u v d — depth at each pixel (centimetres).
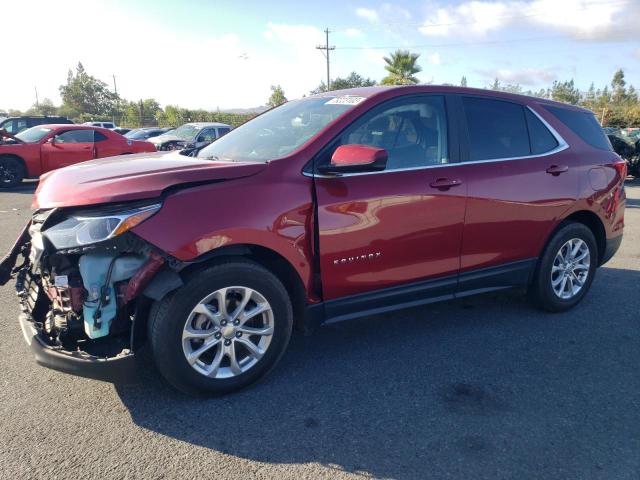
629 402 316
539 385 335
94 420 290
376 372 350
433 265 380
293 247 319
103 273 285
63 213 294
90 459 257
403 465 256
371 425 288
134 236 278
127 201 279
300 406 307
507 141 420
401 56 3475
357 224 338
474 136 402
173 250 280
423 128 380
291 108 423
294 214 317
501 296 510
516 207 411
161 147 1727
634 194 1272
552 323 440
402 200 353
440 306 480
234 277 302
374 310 366
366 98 366
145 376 339
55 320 298
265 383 334
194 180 296
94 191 284
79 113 8119
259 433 280
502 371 353
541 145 440
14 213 930
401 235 357
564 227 451
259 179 312
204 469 251
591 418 298
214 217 292
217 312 305
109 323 287
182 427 285
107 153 1376
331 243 331
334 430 284
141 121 5378
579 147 462
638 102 5775
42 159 1301
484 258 406
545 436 280
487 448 269
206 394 310
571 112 478
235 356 314
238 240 298
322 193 328
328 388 329
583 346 394
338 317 352
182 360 295
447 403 312
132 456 260
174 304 288
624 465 257
